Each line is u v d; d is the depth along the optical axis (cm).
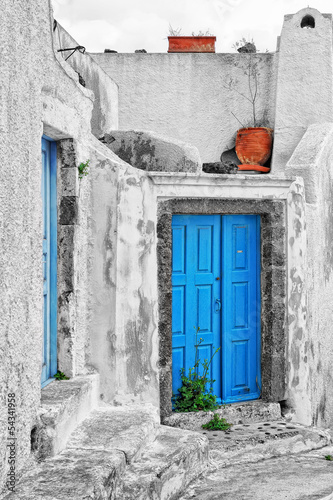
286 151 816
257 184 575
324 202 688
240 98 890
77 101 498
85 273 518
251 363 600
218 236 582
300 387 595
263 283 598
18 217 352
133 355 520
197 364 570
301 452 540
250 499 418
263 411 583
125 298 517
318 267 658
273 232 591
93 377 505
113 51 935
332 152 723
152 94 902
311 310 631
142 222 523
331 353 706
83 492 333
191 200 549
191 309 571
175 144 638
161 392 537
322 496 425
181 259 564
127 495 378
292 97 824
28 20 371
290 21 834
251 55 887
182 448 449
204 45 940
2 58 329
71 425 434
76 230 494
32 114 379
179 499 422
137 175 520
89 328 520
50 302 488
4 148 331
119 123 907
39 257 393
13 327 343
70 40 679
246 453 512
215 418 553
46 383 473
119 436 433
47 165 482
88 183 520
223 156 895
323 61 815
